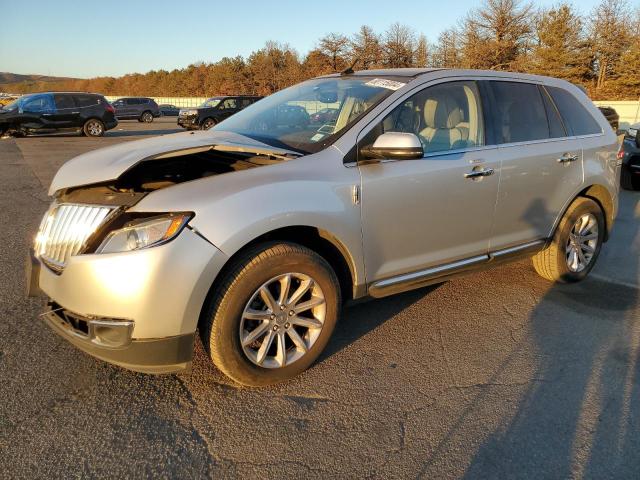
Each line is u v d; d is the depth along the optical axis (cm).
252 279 260
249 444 240
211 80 6756
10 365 295
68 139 1914
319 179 283
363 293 313
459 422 259
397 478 222
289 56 5950
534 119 408
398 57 4694
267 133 347
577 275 450
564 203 422
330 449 238
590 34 4097
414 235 327
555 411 269
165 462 227
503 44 4197
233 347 262
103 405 264
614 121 1753
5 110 1869
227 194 255
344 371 304
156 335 242
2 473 216
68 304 248
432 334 352
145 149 297
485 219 365
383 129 314
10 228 589
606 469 229
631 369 312
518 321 375
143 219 244
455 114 356
